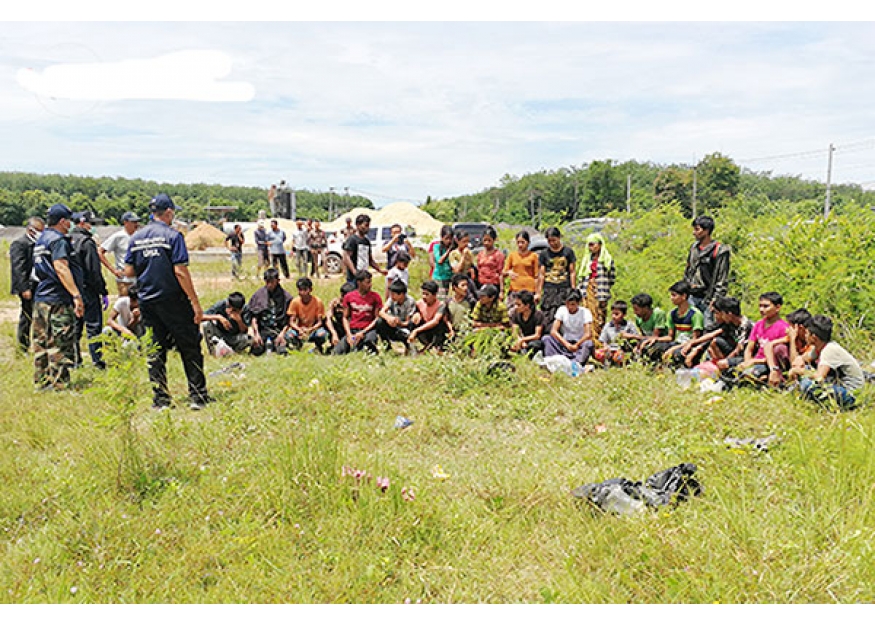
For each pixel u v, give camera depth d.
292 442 4.80
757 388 6.91
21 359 9.05
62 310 7.38
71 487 4.51
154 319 6.54
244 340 9.51
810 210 13.88
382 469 4.68
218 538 3.88
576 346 8.50
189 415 6.38
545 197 83.75
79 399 6.82
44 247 7.30
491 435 5.88
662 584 3.42
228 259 29.69
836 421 5.14
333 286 17.39
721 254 8.02
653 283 11.79
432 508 4.16
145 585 3.47
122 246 10.22
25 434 5.66
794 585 3.34
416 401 6.75
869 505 3.99
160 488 4.52
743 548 3.61
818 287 9.13
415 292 15.99
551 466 5.00
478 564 3.69
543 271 9.70
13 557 3.74
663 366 8.02
